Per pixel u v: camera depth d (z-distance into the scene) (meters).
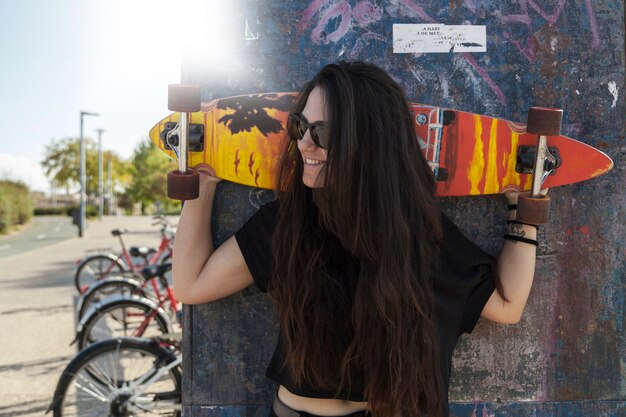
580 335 1.71
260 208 1.51
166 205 49.62
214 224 1.66
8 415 3.63
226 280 1.51
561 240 1.69
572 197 1.69
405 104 1.34
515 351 1.71
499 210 1.69
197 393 1.70
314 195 1.34
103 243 18.41
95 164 62.12
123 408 3.05
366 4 1.64
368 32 1.65
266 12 1.64
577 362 1.71
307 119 1.29
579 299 1.70
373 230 1.25
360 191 1.25
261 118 1.60
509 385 1.71
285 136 1.47
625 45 1.68
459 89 1.66
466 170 1.61
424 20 1.65
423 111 1.61
